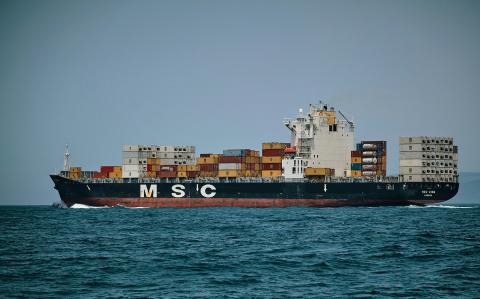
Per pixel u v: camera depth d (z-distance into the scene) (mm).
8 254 161625
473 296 110688
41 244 183500
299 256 153000
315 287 118000
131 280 124812
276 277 127188
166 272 132875
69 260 149750
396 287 117562
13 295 112625
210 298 109500
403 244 175125
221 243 179750
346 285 119562
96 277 128125
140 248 170375
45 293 114125
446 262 144125
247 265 140500
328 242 180625
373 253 157750
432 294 112062
